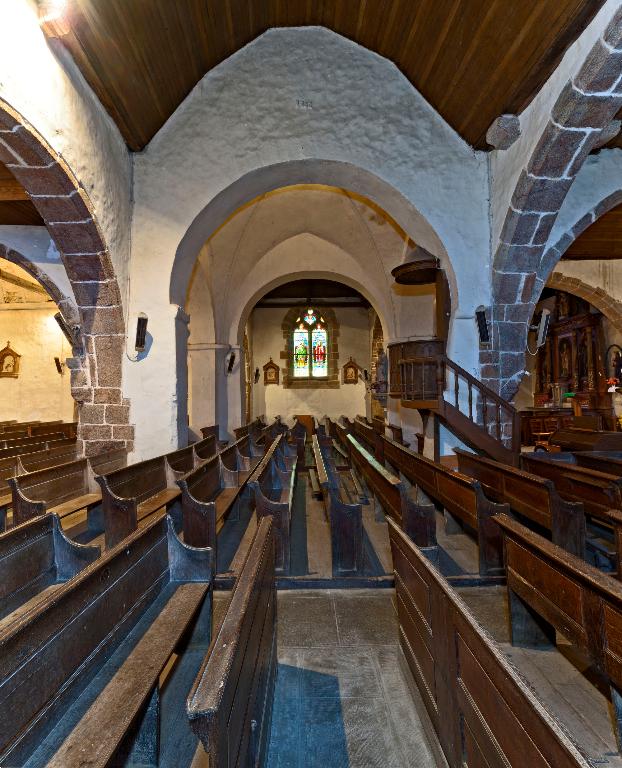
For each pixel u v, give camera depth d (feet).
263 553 8.18
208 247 35.58
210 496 18.06
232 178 23.12
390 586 13.23
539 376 53.57
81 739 5.80
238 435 31.99
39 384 49.37
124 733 5.90
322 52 23.32
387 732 7.99
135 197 23.08
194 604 9.14
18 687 5.58
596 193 23.43
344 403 62.08
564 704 8.45
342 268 38.37
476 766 5.75
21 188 21.20
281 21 22.91
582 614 7.92
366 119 23.41
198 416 38.22
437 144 23.70
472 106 21.45
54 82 16.20
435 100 23.04
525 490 15.23
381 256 36.14
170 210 23.08
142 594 8.92
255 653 6.88
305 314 62.49
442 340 25.02
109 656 7.50
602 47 14.74
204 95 23.21
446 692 6.81
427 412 26.00
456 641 6.45
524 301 23.48
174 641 7.88
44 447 28.78
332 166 23.85
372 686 9.18
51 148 16.19
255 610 7.02
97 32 16.63
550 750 3.92
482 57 18.90
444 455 24.21
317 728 8.09
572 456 22.31
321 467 19.53
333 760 7.41
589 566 7.89
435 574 7.18
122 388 22.65
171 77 21.25
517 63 18.04
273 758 7.46
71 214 18.84
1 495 18.03
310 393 62.13
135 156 23.18
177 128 23.22
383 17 20.84
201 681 4.70
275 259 38.75
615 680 7.13
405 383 25.55
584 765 3.37
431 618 7.56
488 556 13.19
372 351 60.80
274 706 8.64
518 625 10.25
